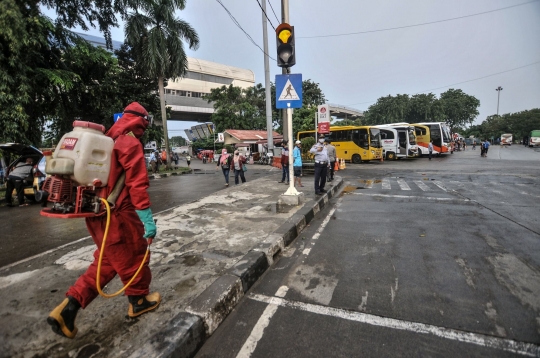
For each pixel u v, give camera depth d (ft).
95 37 124.16
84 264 12.05
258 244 13.50
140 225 7.70
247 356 7.25
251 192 28.94
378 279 10.97
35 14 37.17
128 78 68.08
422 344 7.44
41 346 7.07
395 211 21.61
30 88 36.55
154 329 7.57
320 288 10.47
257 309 9.29
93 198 7.01
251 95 141.59
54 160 6.59
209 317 8.18
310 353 7.25
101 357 6.60
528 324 8.12
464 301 9.32
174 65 63.36
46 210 7.06
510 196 26.20
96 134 7.02
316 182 26.40
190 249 13.29
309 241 15.65
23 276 11.00
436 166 58.03
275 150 73.72
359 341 7.62
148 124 8.20
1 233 18.49
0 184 41.29
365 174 47.57
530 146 141.59
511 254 12.96
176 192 34.78
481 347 7.28
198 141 158.20
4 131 34.68
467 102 192.75
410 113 178.09
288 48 20.33
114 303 8.86
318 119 42.60
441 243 14.56
